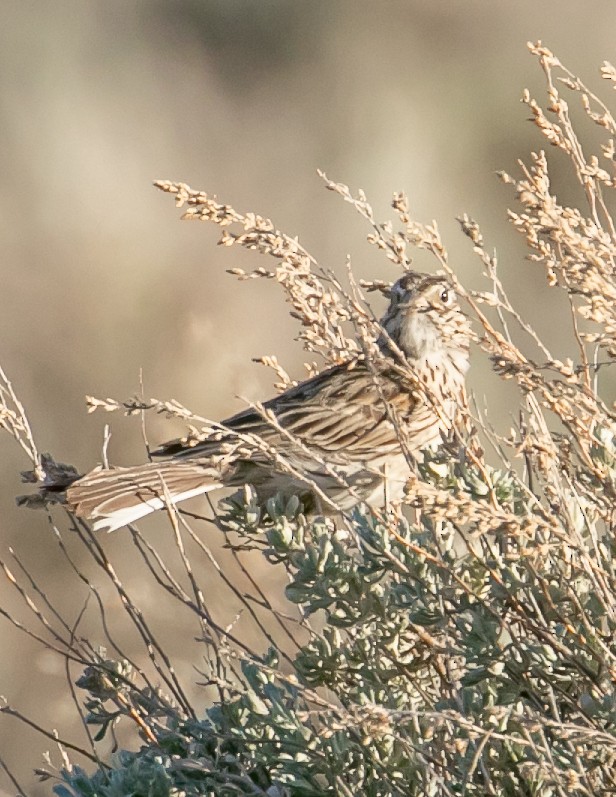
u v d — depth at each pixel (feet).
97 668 29.96
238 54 96.37
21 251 73.67
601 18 92.27
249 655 28.76
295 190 87.86
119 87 93.56
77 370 63.82
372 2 95.55
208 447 34.32
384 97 89.92
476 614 25.57
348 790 25.20
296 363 67.67
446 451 28.19
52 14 94.99
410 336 36.24
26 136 87.40
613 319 25.17
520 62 90.84
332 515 35.58
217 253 75.41
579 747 23.32
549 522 24.94
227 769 28.04
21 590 31.01
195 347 55.67
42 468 33.22
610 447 26.99
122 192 83.87
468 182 85.35
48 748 42.24
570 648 25.91
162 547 49.93
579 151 28.27
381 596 26.89
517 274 73.36
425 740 24.81
